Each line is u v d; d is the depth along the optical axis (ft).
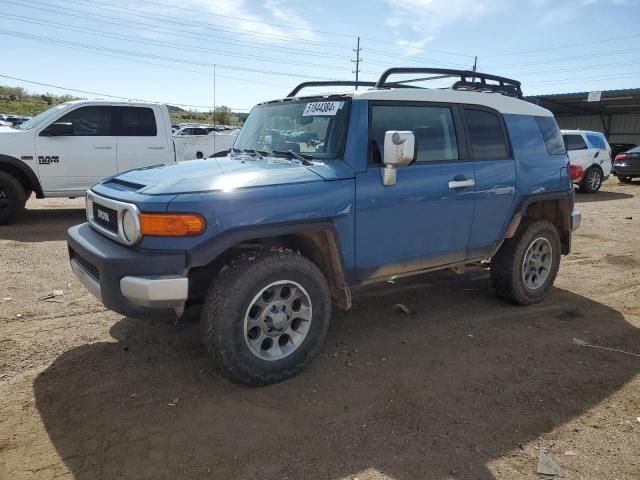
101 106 29.55
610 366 12.82
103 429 9.62
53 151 28.25
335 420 10.15
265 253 11.04
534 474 8.75
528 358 13.14
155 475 8.46
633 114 117.19
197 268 11.28
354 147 12.08
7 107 156.76
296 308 11.64
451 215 13.91
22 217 30.25
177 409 10.34
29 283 17.63
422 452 9.25
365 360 12.76
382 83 14.02
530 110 16.56
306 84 16.15
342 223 11.80
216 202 10.20
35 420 9.84
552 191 16.65
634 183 62.80
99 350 12.78
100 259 10.29
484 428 10.04
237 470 8.64
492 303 17.12
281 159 12.80
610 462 9.10
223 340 10.46
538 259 16.76
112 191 11.65
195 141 45.75
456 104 14.39
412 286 18.69
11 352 12.55
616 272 21.45
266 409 10.44
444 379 11.93
